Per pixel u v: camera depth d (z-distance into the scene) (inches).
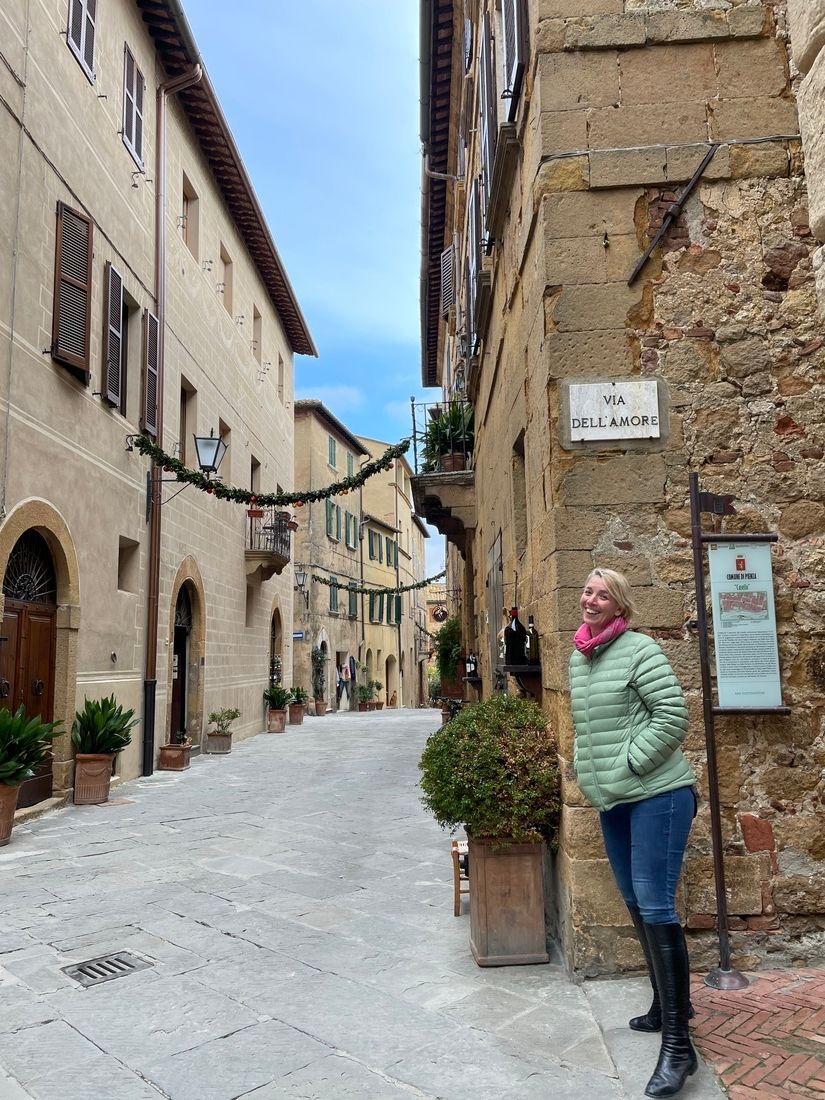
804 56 103.1
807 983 142.3
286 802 357.1
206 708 580.7
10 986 151.5
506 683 239.8
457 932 178.2
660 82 172.9
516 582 239.5
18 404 315.3
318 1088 112.3
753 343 166.2
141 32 466.3
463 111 479.2
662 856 118.0
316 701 1110.4
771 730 155.8
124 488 429.4
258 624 756.0
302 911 195.5
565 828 155.2
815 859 152.6
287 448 912.9
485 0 303.7
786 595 160.1
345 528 1305.4
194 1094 111.4
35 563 346.0
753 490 163.0
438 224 682.2
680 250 169.0
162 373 484.7
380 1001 140.8
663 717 118.3
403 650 1717.5
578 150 171.8
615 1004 135.6
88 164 386.0
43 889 218.2
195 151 573.0
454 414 475.5
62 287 351.6
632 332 167.5
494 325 292.7
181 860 249.6
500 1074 115.0
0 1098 111.3
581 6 174.7
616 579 127.1
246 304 719.7
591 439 163.9
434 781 161.3
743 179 169.9
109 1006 141.5
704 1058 116.8
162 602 487.8
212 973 155.9
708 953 150.0
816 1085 108.8
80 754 356.5
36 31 333.7
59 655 358.6
